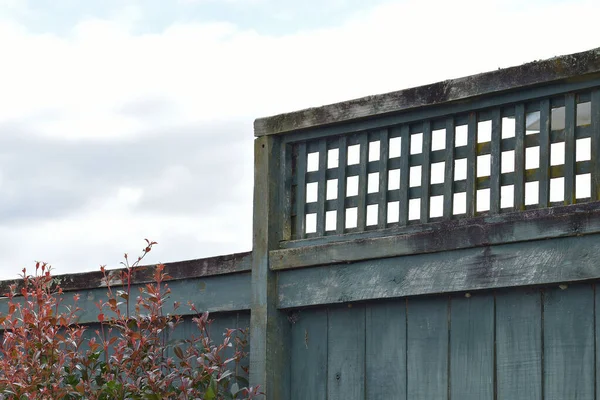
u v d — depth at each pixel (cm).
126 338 541
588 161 434
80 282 621
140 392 517
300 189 534
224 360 557
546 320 438
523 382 441
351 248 499
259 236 535
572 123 439
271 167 537
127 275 568
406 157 492
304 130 531
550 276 432
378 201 501
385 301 492
